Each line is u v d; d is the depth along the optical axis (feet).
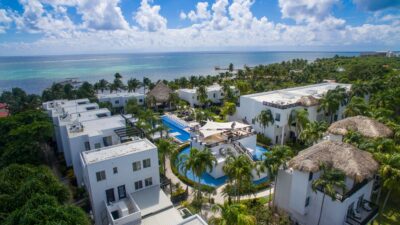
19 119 159.33
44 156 142.82
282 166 97.71
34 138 134.92
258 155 159.43
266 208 100.01
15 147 126.21
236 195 106.83
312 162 87.04
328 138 138.72
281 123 169.48
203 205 109.19
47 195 72.90
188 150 173.37
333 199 78.74
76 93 294.05
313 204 89.40
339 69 484.33
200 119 217.77
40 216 61.36
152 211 92.73
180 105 276.21
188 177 136.56
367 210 91.76
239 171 94.89
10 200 78.48
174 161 143.02
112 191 99.96
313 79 371.56
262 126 186.80
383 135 121.08
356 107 166.09
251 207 102.06
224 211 74.28
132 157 101.91
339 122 136.46
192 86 372.38
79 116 164.86
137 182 105.81
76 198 113.09
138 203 97.76
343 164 88.79
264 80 409.08
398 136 123.13
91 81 609.42
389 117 169.58
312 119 182.09
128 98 275.59
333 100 171.32
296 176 90.22
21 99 266.36
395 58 612.70
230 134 157.17
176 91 328.29
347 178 88.89
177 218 90.38
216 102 307.58
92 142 126.11
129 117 225.97
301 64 603.26
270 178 94.68
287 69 493.77
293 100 186.80
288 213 98.32
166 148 130.41
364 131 125.80
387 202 109.29
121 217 89.15
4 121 154.51
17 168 95.76
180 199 114.11
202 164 101.96
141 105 284.82
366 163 88.84
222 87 307.78
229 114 221.87
